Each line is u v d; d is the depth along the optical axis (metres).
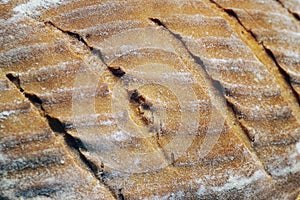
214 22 0.52
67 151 0.48
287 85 0.52
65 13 0.50
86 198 0.48
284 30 0.54
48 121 0.48
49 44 0.49
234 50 0.51
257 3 0.54
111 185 0.48
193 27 0.51
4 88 0.48
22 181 0.47
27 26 0.50
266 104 0.51
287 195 0.51
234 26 0.52
